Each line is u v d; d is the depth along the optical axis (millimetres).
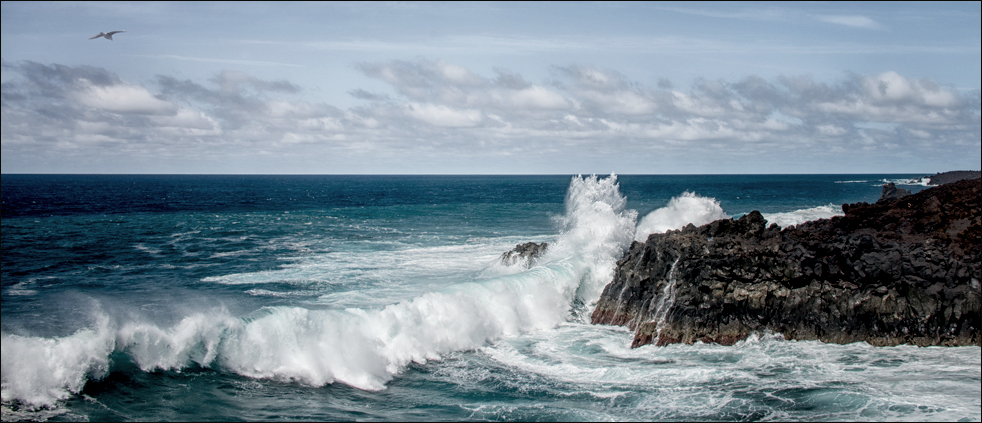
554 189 139875
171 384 12078
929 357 14617
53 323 16859
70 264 27219
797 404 11945
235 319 13164
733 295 16062
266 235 38562
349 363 13430
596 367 14211
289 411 11438
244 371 12922
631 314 17781
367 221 48688
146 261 28188
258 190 123062
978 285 15359
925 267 15625
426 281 23016
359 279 23453
